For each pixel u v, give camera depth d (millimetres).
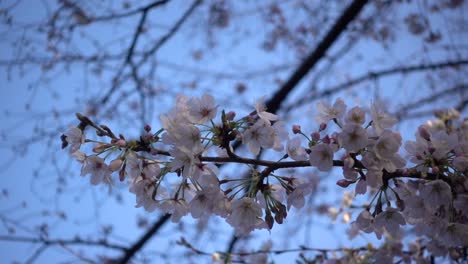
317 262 1008
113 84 1740
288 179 660
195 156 628
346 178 646
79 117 658
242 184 655
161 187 677
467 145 644
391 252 967
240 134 635
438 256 838
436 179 640
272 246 1048
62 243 1481
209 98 641
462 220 668
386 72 1843
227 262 996
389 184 690
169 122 638
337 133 642
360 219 689
